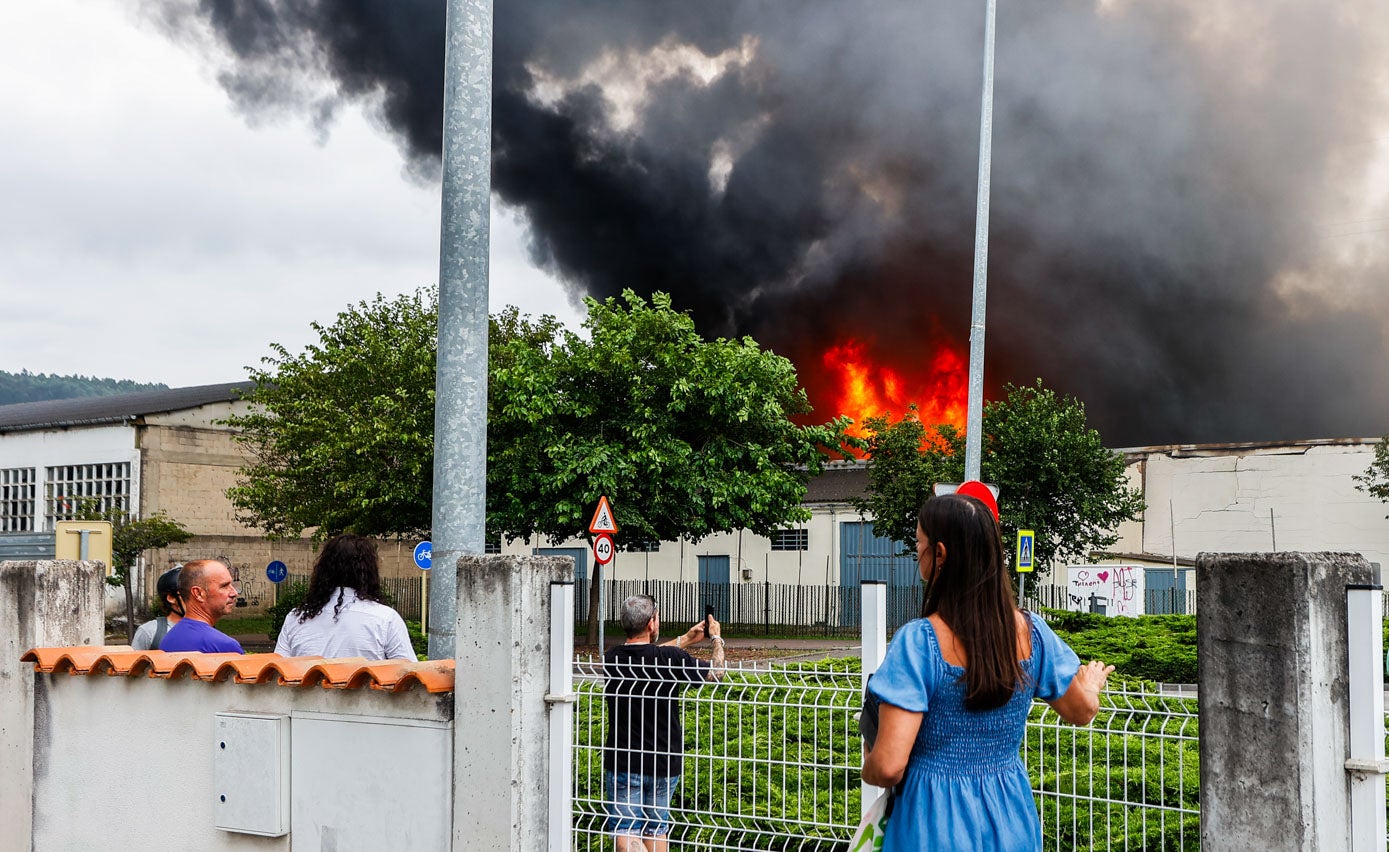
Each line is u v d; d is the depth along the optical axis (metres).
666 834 4.61
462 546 6.68
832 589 35.00
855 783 4.67
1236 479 37.53
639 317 25.34
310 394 30.47
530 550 41.06
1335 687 3.61
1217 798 3.76
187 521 37.31
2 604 5.61
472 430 6.80
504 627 4.35
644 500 24.44
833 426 26.45
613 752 4.75
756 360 25.16
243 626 33.62
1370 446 36.22
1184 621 19.22
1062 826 4.38
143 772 5.15
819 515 36.50
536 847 4.38
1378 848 3.53
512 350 28.91
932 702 2.86
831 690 4.37
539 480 23.98
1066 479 26.33
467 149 6.97
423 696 4.51
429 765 4.47
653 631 5.55
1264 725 3.65
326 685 4.71
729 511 24.61
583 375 24.69
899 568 35.12
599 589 22.55
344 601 5.43
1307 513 36.69
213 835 4.94
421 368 28.03
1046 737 4.52
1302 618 3.58
